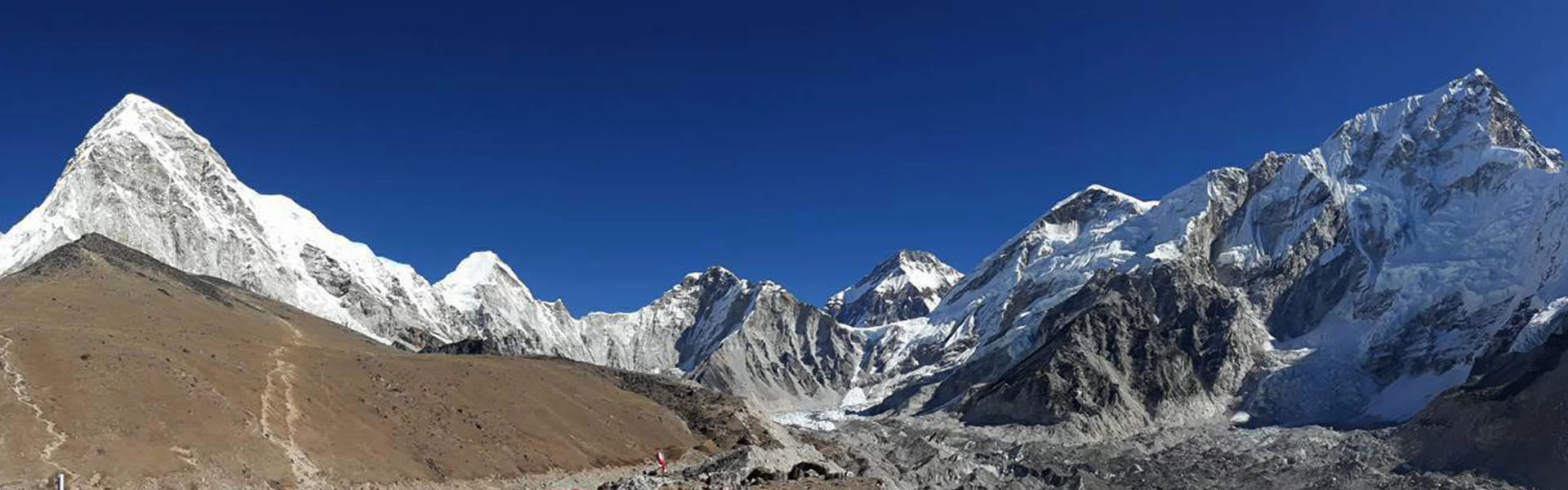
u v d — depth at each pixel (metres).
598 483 97.00
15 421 62.25
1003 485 155.12
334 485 73.12
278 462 71.94
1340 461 199.12
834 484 81.50
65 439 62.72
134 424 67.50
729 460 106.19
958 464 165.62
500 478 88.31
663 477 86.81
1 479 56.44
